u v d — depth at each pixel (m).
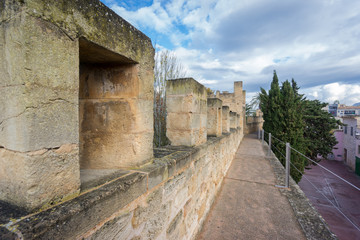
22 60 0.92
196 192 2.91
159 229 1.87
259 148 10.18
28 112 0.94
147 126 1.92
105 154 1.84
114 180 1.44
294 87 18.98
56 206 1.02
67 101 1.12
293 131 12.60
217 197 4.24
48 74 1.02
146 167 1.83
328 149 16.52
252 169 6.27
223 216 3.49
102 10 1.35
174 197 2.17
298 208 3.64
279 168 6.35
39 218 0.90
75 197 1.14
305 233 2.89
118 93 1.81
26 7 0.91
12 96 0.97
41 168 1.00
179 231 2.33
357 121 19.95
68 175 1.13
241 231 3.05
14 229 0.81
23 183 0.96
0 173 1.06
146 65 1.87
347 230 9.06
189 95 2.95
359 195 13.34
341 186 15.21
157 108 5.66
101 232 1.18
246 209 3.71
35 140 0.97
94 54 1.53
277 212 3.56
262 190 4.57
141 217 1.59
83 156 1.87
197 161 2.92
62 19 1.08
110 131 1.83
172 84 3.07
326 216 10.41
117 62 1.77
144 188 1.61
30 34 0.93
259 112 25.47
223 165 5.25
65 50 1.10
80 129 1.88
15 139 0.98
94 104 1.86
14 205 1.01
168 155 2.38
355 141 19.72
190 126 2.98
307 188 14.87
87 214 1.08
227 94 16.39
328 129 16.64
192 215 2.76
